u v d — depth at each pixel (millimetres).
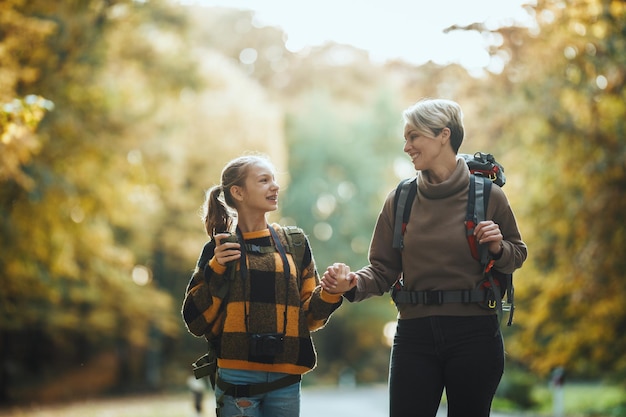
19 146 13383
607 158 15742
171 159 23484
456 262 4480
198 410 14148
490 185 4574
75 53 18438
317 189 52531
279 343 4500
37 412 21922
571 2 13852
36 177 17547
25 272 18578
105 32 19938
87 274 25781
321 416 18609
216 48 59125
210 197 4789
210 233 4801
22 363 36969
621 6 13352
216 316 4582
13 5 14875
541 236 18031
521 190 18125
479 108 17828
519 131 17641
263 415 4598
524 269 18438
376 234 4801
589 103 15578
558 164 16938
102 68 20188
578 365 19234
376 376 54250
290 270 4633
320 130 53281
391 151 55125
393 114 55156
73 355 38562
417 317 4539
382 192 53469
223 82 37000
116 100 21078
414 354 4535
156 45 24047
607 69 14773
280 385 4531
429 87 18453
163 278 39500
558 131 16297
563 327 18953
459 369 4457
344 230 52844
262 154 4844
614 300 16812
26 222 17969
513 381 22984
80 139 19047
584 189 16406
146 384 38688
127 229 31766
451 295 4461
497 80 16922
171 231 35250
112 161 20469
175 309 38312
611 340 18188
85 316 30562
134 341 33375
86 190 19953
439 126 4551
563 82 15938
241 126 36062
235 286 4547
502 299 4598
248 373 4516
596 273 16359
